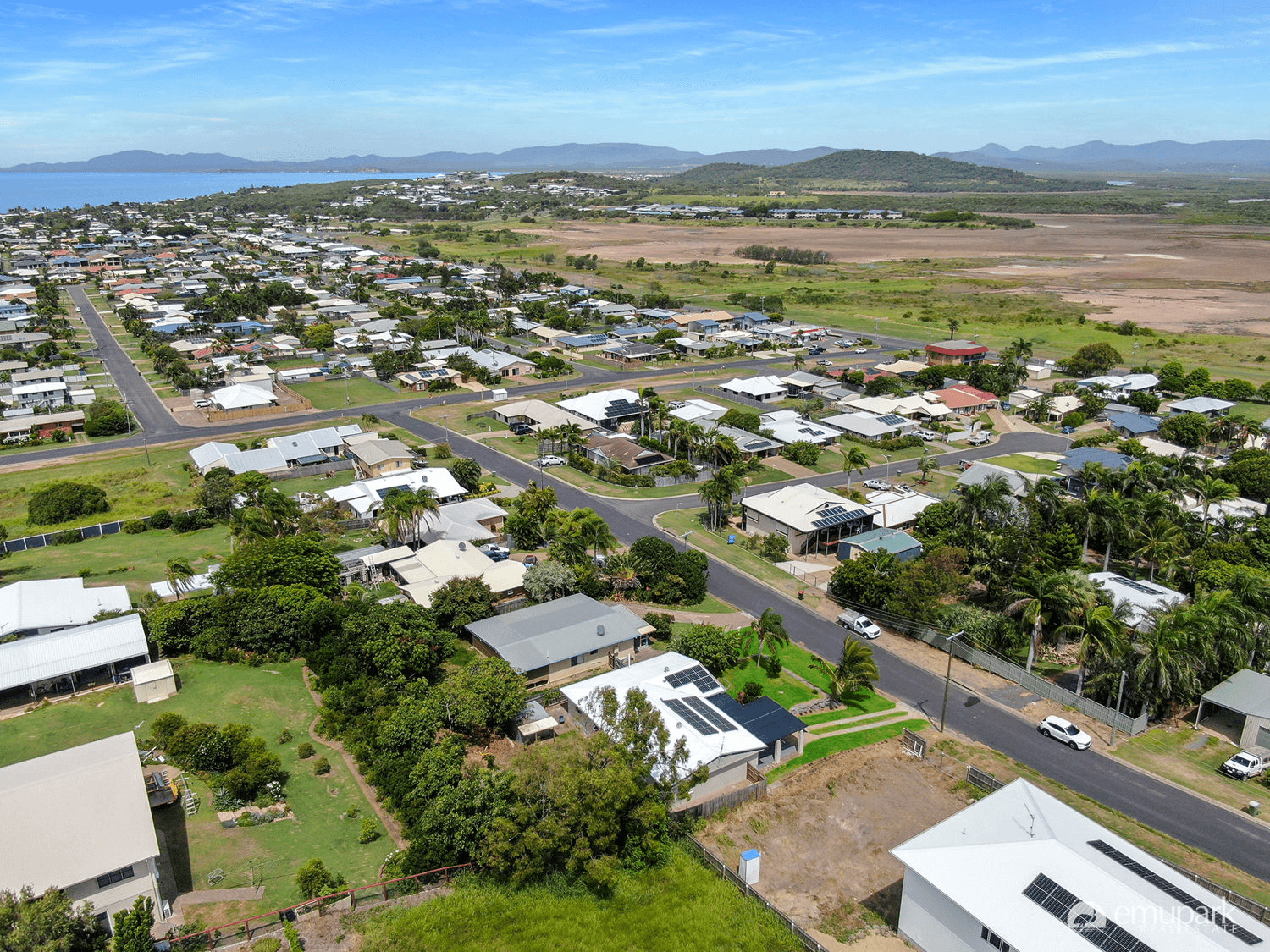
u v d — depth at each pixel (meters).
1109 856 49.31
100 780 54.78
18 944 42.12
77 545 110.75
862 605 97.12
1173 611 78.62
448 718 67.62
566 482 137.12
